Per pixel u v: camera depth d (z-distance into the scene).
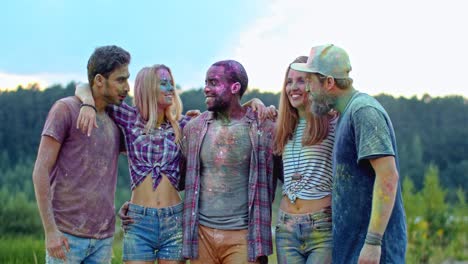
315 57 4.83
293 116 5.40
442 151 56.44
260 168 5.54
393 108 64.31
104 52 5.32
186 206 5.54
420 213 16.27
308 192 5.22
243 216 5.50
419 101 65.50
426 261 14.45
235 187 5.52
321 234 5.14
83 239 5.19
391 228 4.59
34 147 44.91
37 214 20.67
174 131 5.64
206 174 5.56
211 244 5.48
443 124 60.22
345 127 4.69
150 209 5.45
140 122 5.58
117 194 27.16
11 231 19.48
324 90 4.79
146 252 5.45
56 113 5.15
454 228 16.52
